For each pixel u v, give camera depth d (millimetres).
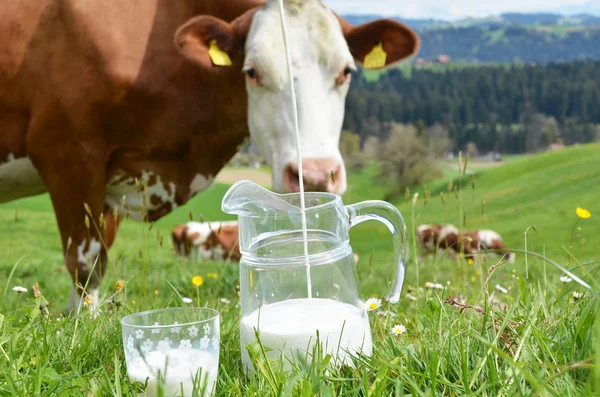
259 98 1574
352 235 10039
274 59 1529
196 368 751
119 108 1604
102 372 815
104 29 1592
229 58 1616
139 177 1693
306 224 846
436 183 18766
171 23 1673
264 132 1566
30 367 822
